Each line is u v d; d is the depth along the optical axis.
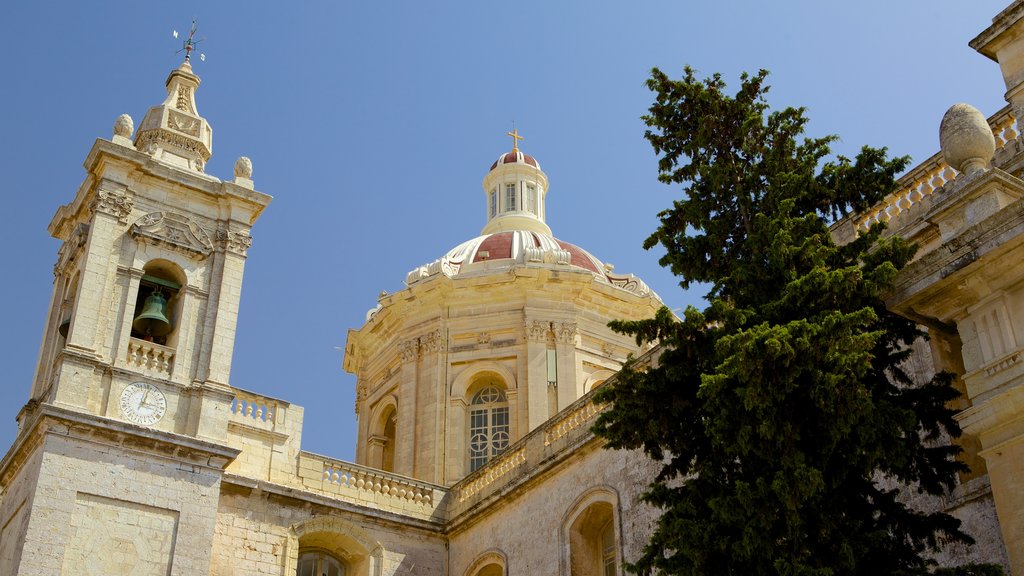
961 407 18.50
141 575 25.75
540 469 28.52
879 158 17.83
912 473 16.06
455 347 39.09
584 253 43.00
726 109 19.33
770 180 18.20
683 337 17.06
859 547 14.84
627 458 25.89
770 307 16.28
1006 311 15.22
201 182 31.16
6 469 27.91
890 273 15.62
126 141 30.89
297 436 30.94
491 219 45.84
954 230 16.36
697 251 18.39
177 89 33.72
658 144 19.62
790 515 14.68
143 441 27.02
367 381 42.00
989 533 17.73
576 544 26.83
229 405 28.91
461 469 37.12
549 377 37.88
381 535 30.88
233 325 30.06
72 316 27.94
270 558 28.66
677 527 15.59
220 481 27.83
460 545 31.19
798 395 15.51
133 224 29.77
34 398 29.27
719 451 16.52
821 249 16.62
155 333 29.83
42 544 24.91
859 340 15.12
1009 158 20.91
